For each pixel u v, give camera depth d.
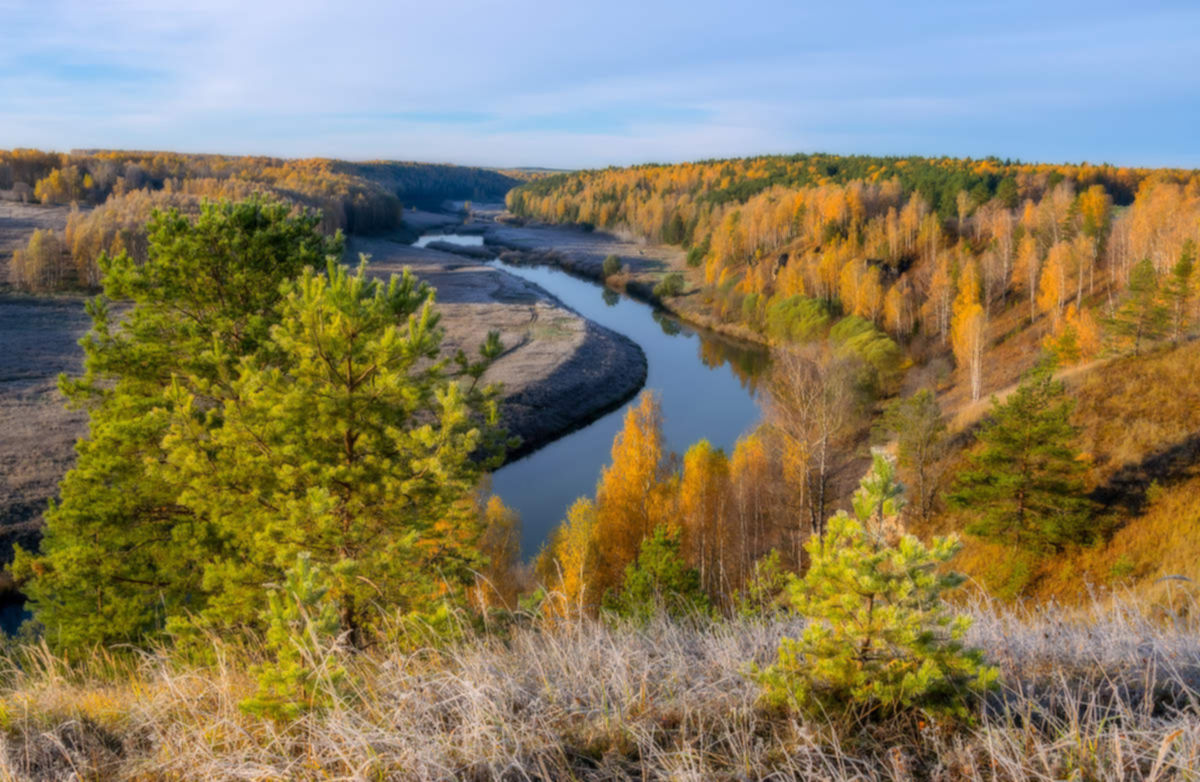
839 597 3.54
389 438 9.38
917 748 3.16
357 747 3.36
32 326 62.78
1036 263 66.31
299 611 4.14
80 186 148.25
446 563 8.75
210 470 9.60
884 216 107.62
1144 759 2.92
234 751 3.60
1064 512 24.52
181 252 12.46
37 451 35.75
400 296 10.04
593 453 46.84
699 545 28.67
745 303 80.19
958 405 48.78
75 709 4.15
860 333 60.97
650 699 3.81
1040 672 3.91
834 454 36.56
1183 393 31.38
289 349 9.50
